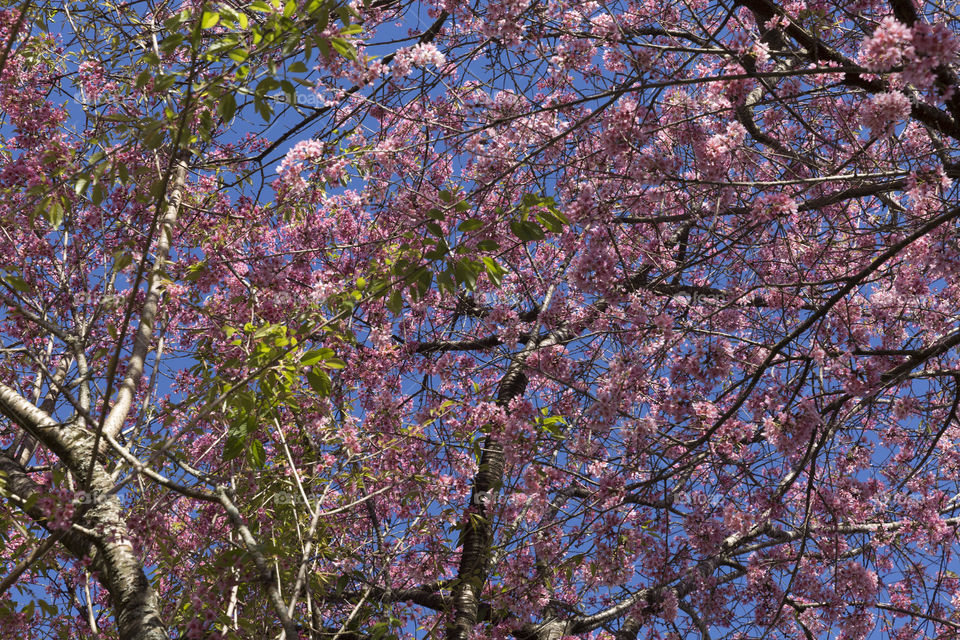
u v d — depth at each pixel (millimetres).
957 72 3996
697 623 6262
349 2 3852
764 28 4867
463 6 4977
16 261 5125
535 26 4672
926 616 5480
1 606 3551
